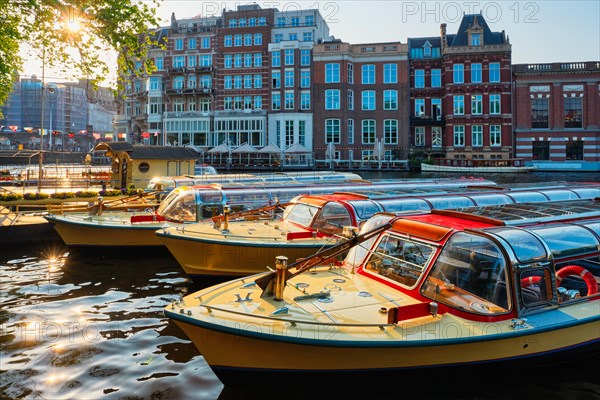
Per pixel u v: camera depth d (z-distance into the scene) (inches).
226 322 220.5
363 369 219.0
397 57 2129.7
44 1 536.7
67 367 269.0
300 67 2193.7
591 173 1877.5
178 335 317.4
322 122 2162.9
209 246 413.7
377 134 2150.6
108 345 299.6
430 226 273.1
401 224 291.1
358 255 307.4
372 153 2153.1
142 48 632.4
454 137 2060.8
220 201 544.4
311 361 217.9
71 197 711.7
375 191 541.0
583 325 242.7
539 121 2031.3
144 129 2559.1
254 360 223.0
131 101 2630.4
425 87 2170.3
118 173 960.3
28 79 4662.9
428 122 2146.9
